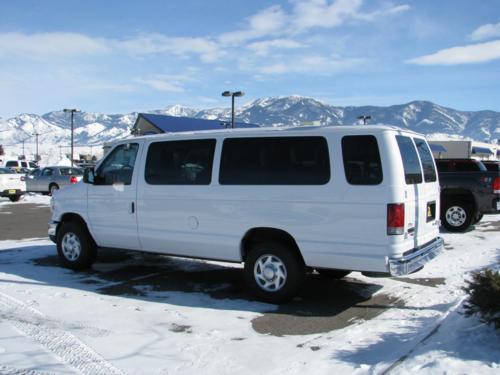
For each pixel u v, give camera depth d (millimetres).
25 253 9602
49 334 5047
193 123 35406
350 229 5715
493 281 4668
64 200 8148
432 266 8234
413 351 4434
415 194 6016
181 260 8945
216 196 6566
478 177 11727
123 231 7492
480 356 4172
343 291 6852
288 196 6059
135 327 5320
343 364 4328
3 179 22484
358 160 5715
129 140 7559
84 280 7402
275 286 6203
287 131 6176
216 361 4441
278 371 4227
